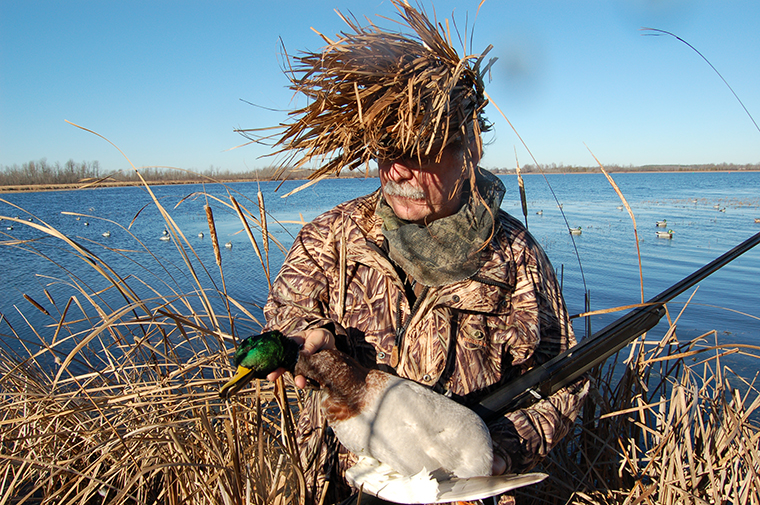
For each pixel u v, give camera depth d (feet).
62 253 45.32
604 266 37.22
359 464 4.57
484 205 4.87
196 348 9.27
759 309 25.22
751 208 85.46
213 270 36.09
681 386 7.37
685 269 36.04
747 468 6.87
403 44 4.68
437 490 4.00
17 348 16.21
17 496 7.69
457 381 4.90
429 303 4.91
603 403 7.95
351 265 5.23
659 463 7.38
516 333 5.08
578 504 7.32
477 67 4.83
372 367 5.10
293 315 5.22
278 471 5.57
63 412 6.73
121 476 7.75
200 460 6.21
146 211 94.32
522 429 4.67
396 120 4.54
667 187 171.63
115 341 8.48
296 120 4.89
